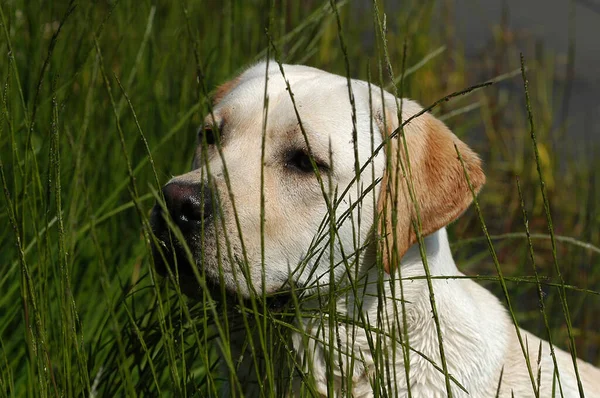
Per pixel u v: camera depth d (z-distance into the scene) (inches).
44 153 199.8
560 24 452.8
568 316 134.2
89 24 231.5
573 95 392.8
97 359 176.6
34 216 147.6
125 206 185.8
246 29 270.2
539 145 331.9
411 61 330.0
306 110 156.3
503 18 410.6
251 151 154.8
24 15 233.6
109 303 135.2
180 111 228.4
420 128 160.4
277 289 152.3
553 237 133.3
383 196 155.1
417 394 157.9
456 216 159.6
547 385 167.9
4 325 173.8
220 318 158.1
